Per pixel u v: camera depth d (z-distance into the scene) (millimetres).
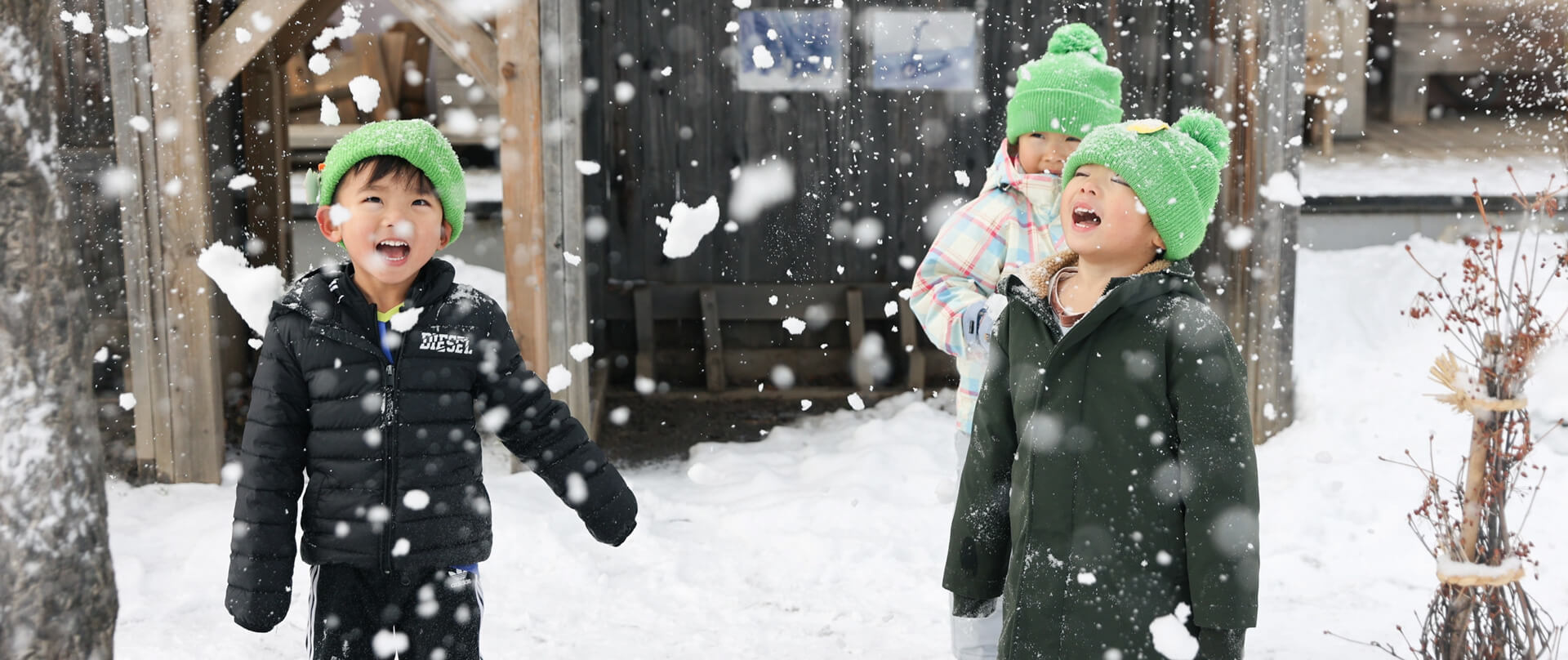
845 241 7629
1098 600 2309
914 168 7578
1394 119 10836
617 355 7508
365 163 2475
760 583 4203
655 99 7430
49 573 1964
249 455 2434
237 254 3223
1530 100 10828
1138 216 2314
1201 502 2217
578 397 5355
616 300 7484
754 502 5074
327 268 2578
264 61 6297
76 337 2002
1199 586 2213
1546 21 10445
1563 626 3262
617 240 7570
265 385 2459
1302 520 4691
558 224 5250
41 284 1925
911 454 5719
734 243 7605
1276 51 5531
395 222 2455
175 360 5250
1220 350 2258
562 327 5312
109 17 5039
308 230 7270
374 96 2721
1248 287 5734
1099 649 2305
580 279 5301
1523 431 2932
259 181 6242
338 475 2465
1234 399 2248
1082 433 2330
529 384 2637
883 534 4656
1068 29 3354
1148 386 2277
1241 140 5734
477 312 2602
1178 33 6566
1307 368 6172
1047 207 3109
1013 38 7461
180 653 3523
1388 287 6770
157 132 5133
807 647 3674
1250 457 2248
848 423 6723
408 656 2549
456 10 5113
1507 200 7355
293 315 2484
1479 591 2947
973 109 7527
